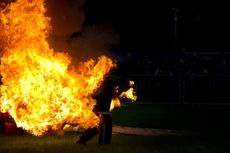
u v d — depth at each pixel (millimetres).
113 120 16906
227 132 13945
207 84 23062
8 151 10297
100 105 11070
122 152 10258
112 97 11359
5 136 12406
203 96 23109
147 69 23141
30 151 10305
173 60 23109
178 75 23094
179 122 16500
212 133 13656
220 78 22953
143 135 13016
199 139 12430
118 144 11320
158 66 23156
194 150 10727
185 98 23156
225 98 23047
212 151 10656
